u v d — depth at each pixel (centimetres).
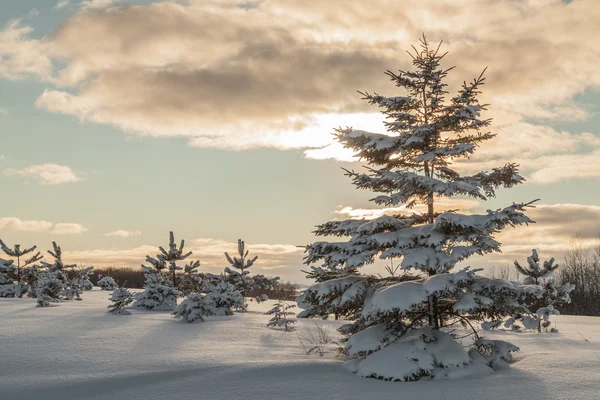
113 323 1606
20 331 1348
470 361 929
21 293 2889
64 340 1216
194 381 846
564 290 1994
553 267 2039
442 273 1025
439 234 993
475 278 1028
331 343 1326
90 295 3180
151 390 801
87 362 977
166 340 1284
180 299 2744
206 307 1831
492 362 988
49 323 1550
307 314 1148
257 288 2852
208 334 1434
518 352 1153
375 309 938
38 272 2969
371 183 1110
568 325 2062
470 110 1045
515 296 1012
